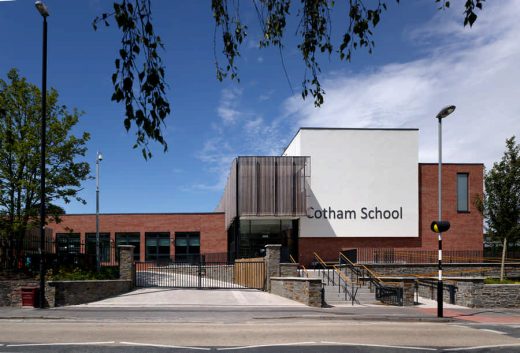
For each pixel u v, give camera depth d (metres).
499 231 23.94
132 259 21.80
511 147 23.81
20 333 11.81
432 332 12.91
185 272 28.89
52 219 21.86
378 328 13.48
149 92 4.09
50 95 20.72
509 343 11.28
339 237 32.06
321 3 5.18
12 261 20.33
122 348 9.90
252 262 23.34
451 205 33.09
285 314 15.69
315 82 5.61
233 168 31.59
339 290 21.77
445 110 17.20
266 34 5.37
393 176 32.75
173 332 12.20
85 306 17.33
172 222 37.84
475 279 20.72
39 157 20.05
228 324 13.87
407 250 32.38
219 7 4.83
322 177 32.38
